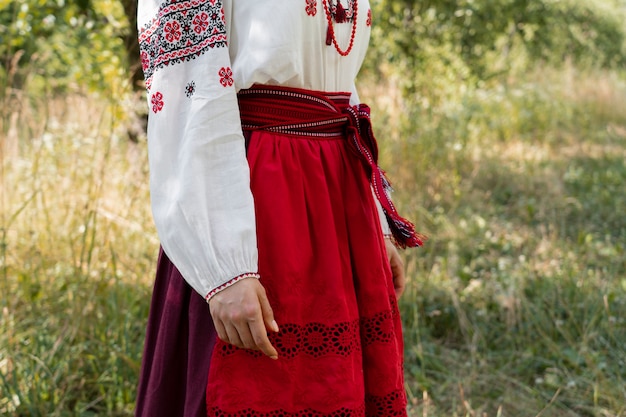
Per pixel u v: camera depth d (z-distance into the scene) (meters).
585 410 2.61
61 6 5.05
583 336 2.93
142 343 2.66
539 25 10.91
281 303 1.29
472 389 2.72
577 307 3.22
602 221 4.79
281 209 1.30
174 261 1.22
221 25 1.25
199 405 1.30
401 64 6.48
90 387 2.54
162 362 1.37
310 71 1.38
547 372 2.86
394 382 1.41
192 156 1.21
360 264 1.40
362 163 1.45
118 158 3.99
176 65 1.25
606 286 3.39
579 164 6.35
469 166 5.74
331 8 1.39
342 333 1.33
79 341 2.67
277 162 1.33
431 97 6.25
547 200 5.10
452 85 7.16
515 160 6.29
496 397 2.70
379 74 6.33
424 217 4.40
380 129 4.91
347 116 1.43
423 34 6.73
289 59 1.32
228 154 1.23
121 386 2.48
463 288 3.55
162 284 1.44
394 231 1.57
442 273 3.67
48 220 3.23
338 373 1.32
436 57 6.84
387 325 1.41
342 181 1.42
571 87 9.51
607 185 5.59
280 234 1.29
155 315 1.45
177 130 1.25
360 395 1.34
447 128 5.90
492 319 3.26
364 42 1.53
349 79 1.48
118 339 2.67
